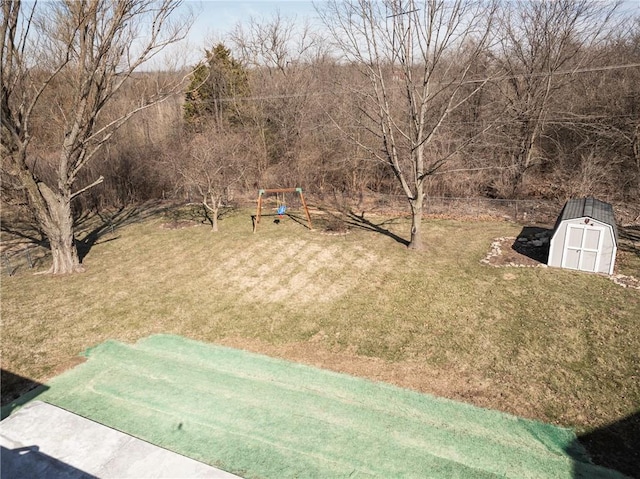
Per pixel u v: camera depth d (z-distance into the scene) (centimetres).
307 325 946
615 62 2059
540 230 1512
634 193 1736
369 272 1188
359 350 852
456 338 877
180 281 1183
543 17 1844
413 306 1002
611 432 630
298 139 2250
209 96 2647
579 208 1227
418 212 1310
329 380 766
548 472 567
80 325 961
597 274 1127
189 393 738
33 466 476
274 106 2394
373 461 589
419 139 1238
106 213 2014
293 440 629
